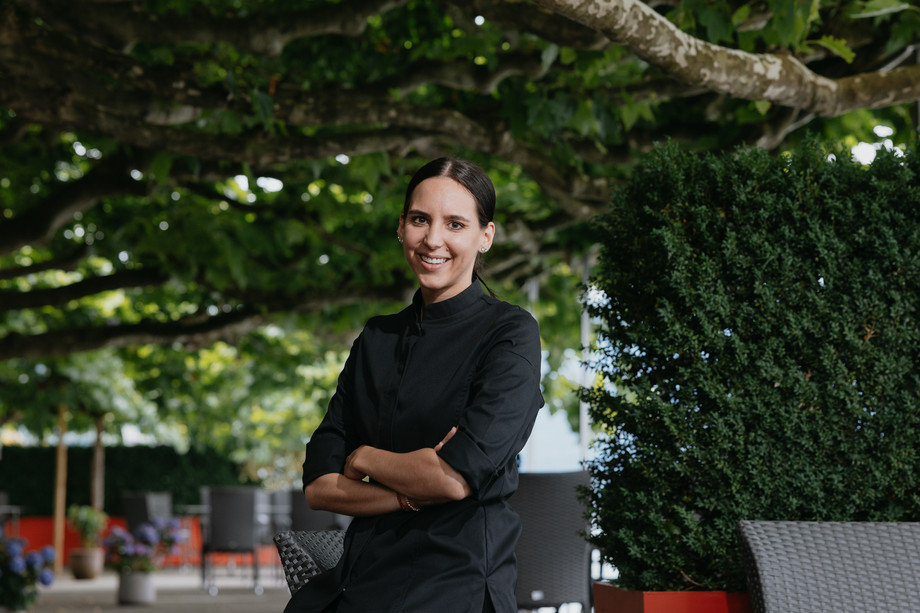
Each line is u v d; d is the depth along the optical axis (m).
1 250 7.20
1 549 8.73
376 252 10.18
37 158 8.45
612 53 5.22
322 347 14.39
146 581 11.62
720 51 4.16
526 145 6.41
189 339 9.66
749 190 3.23
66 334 9.27
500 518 2.18
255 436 21.39
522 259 9.14
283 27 5.24
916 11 5.16
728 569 3.11
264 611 10.80
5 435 23.16
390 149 6.20
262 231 9.48
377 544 2.16
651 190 3.36
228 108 5.40
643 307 3.34
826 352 3.13
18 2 4.89
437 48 6.96
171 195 9.13
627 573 3.22
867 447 3.13
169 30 5.09
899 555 2.66
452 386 2.20
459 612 2.08
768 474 3.13
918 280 3.15
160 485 21.39
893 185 3.21
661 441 3.22
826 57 5.68
